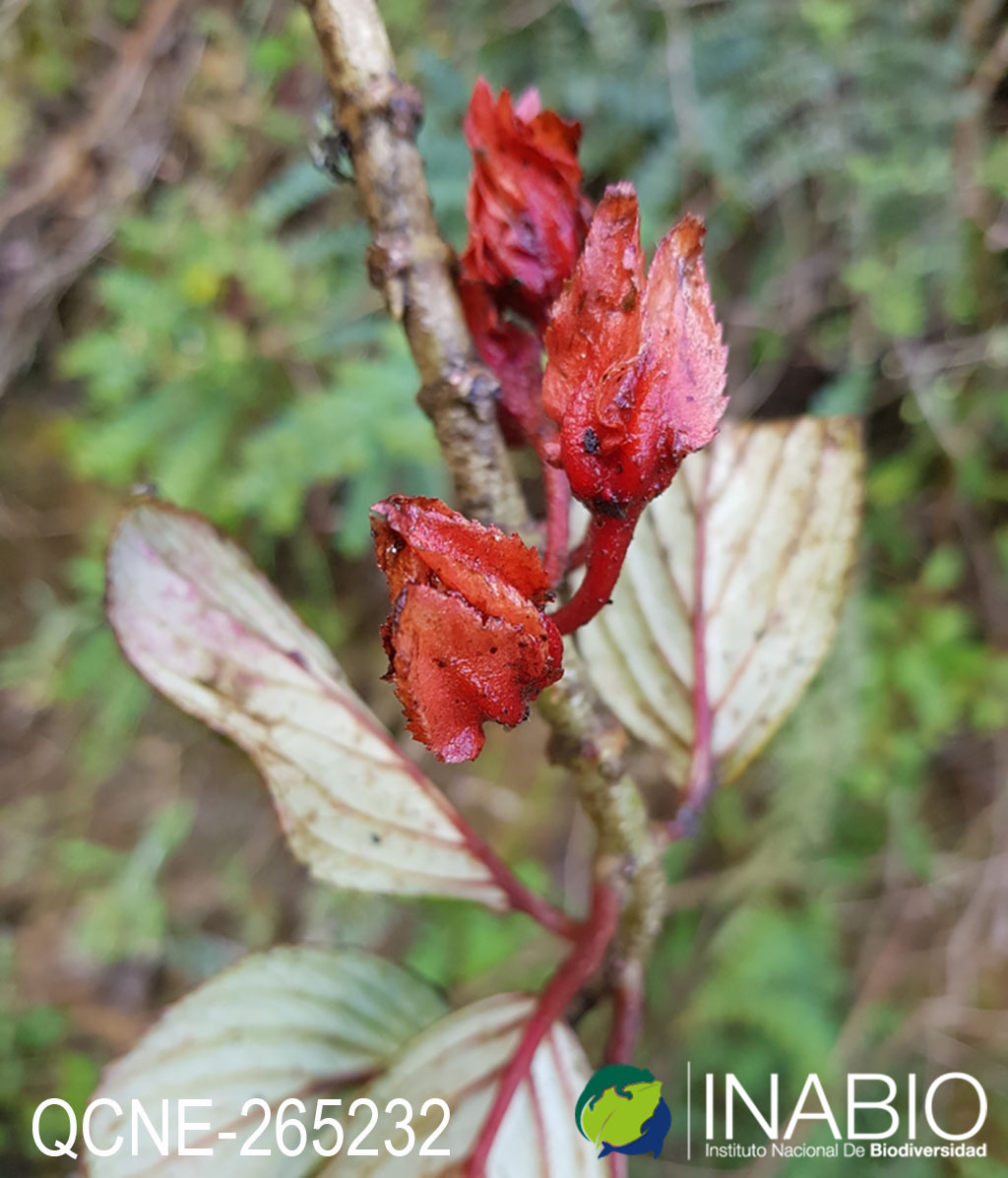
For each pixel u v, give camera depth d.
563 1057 0.10
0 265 0.26
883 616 0.26
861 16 0.22
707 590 0.12
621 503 0.07
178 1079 0.11
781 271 0.24
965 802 0.28
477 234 0.08
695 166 0.23
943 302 0.24
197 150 0.25
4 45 0.24
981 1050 0.26
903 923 0.27
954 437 0.25
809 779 0.25
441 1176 0.10
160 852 0.28
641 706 0.12
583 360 0.07
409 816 0.11
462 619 0.07
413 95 0.09
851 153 0.23
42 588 0.29
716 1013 0.25
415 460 0.24
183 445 0.25
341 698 0.11
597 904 0.11
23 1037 0.26
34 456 0.28
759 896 0.26
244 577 0.11
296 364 0.25
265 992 0.12
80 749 0.29
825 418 0.13
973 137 0.23
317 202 0.25
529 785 0.27
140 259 0.26
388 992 0.12
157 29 0.25
